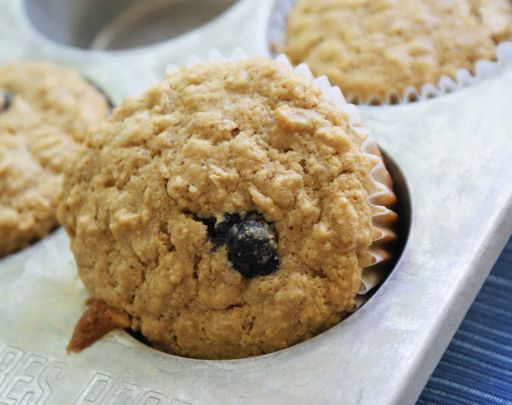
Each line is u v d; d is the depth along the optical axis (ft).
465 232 0.79
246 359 0.77
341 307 0.76
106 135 0.83
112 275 0.81
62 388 0.79
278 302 0.76
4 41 1.10
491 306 0.84
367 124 0.88
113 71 1.03
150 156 0.80
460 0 0.95
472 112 0.86
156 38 1.23
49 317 0.84
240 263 0.76
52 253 0.90
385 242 0.80
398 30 0.95
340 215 0.75
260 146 0.77
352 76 0.95
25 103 1.01
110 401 0.77
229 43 1.00
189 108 0.80
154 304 0.79
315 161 0.76
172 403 0.76
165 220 0.78
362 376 0.74
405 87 0.93
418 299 0.76
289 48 0.99
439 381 0.81
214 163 0.77
